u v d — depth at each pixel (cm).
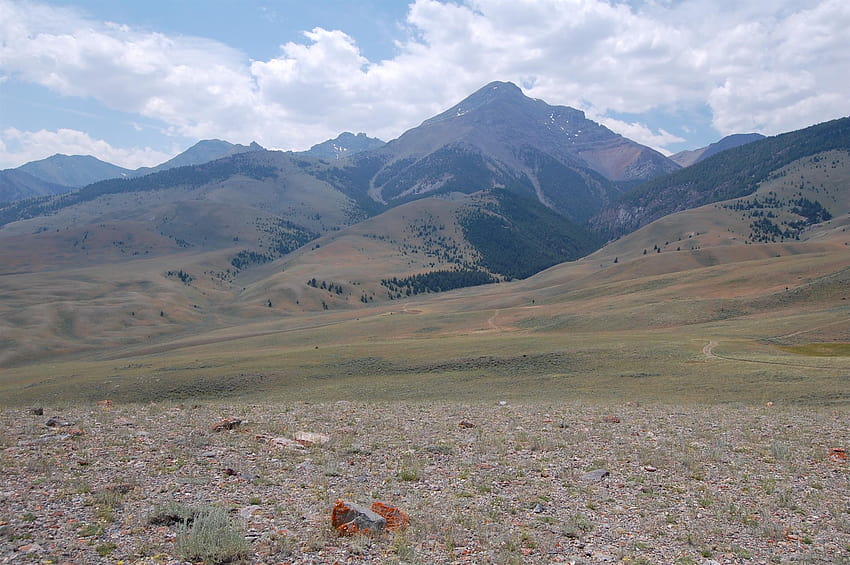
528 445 2309
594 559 1170
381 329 16750
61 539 1098
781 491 1703
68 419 2461
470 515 1422
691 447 2305
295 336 16750
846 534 1357
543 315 15850
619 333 10881
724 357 6762
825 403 4034
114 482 1505
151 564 1012
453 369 7456
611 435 2564
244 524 1238
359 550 1138
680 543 1279
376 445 2222
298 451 2047
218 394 6900
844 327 8731
